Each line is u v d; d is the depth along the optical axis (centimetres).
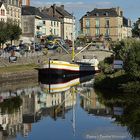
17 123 3662
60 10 15612
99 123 3516
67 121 3672
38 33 13312
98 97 4941
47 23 14338
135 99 4644
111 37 15550
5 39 9269
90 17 15688
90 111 4100
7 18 10881
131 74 5097
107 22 15612
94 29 15700
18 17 12369
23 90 5994
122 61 5622
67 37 15600
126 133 3117
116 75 5653
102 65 7312
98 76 6053
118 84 5416
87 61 8794
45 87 6397
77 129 3328
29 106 4575
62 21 15362
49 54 9256
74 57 9344
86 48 9912
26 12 12912
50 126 3494
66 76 7762
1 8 11081
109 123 3497
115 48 6116
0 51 8362
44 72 7594
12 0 11931
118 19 15588
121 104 4362
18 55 8381
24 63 8219
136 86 5062
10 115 4044
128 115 3791
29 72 7325
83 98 5016
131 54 5050
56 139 3036
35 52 9056
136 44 5125
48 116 3969
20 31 10056
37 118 3872
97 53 9725
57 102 4844
